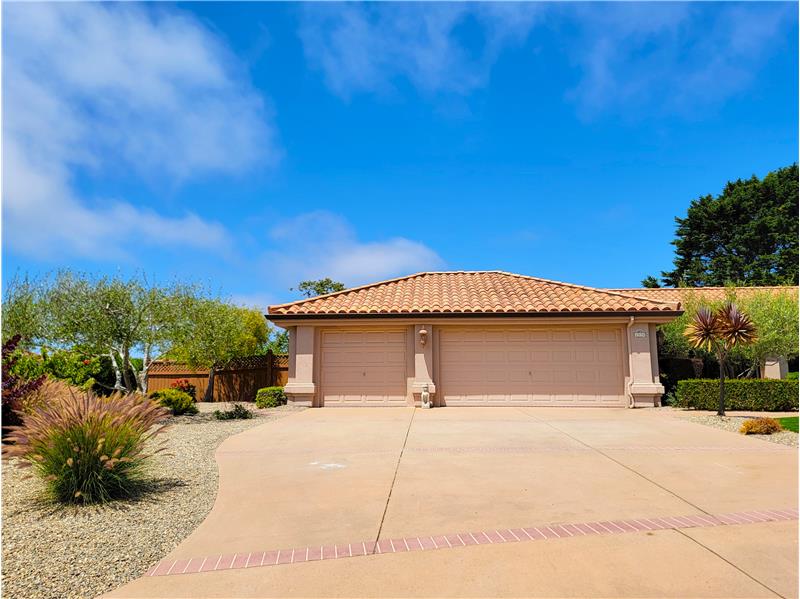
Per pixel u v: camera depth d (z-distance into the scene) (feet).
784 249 132.16
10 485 24.40
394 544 16.93
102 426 22.68
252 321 108.17
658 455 30.32
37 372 49.26
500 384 57.62
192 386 76.79
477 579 14.20
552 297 61.16
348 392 58.03
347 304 60.29
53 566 15.53
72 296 51.13
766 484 23.73
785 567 14.57
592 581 13.92
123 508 21.35
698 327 46.29
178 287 57.98
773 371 71.05
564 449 32.30
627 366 56.75
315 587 13.99
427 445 34.06
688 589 13.38
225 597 13.53
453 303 59.82
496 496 22.20
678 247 147.74
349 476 26.17
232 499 22.54
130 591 13.98
